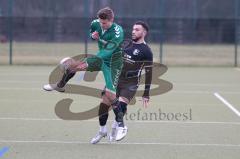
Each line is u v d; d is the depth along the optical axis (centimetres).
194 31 9844
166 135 3006
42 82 5791
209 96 4816
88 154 2514
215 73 7219
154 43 9481
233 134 3058
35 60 8525
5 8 12538
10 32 8312
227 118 3625
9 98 4506
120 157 2464
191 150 2631
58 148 2634
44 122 3359
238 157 2494
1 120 3422
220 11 13475
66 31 9869
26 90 5075
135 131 3111
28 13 12775
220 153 2573
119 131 2641
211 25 9894
